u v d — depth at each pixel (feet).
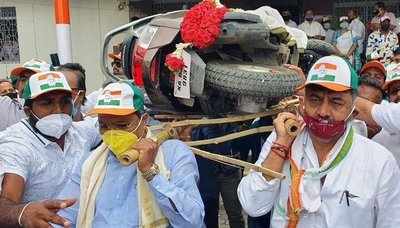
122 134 8.00
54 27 42.65
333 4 42.96
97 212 8.29
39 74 9.80
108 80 13.17
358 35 37.06
